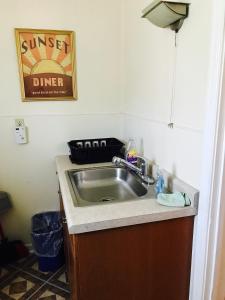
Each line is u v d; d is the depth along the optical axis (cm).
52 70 198
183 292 130
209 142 106
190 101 119
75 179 170
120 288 116
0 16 182
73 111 210
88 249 107
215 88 100
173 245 120
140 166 159
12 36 187
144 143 175
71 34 195
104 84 212
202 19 106
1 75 190
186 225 120
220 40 95
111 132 221
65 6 191
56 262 198
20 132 201
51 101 204
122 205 119
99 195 169
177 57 127
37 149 210
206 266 118
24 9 185
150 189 138
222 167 108
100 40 203
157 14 118
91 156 189
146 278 119
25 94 197
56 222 213
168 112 139
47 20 190
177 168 134
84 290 111
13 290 179
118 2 200
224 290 129
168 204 117
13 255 211
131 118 198
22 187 214
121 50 209
